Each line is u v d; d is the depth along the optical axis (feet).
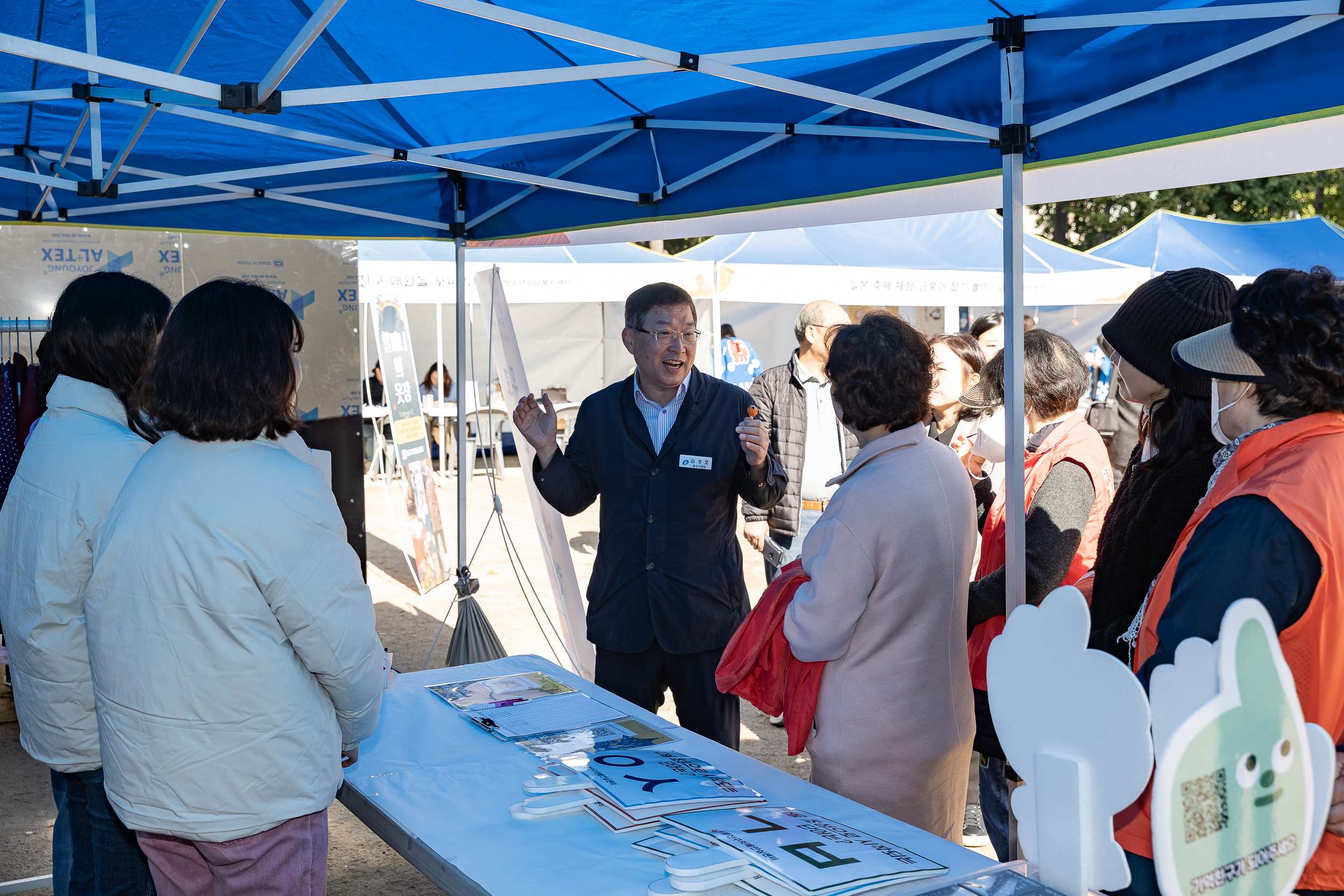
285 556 5.26
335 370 18.11
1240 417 4.77
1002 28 7.45
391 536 33.55
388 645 20.62
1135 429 17.30
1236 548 4.11
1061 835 4.02
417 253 33.01
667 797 6.31
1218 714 3.51
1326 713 4.25
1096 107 7.11
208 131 11.71
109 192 10.51
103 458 6.50
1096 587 6.27
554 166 12.67
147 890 7.11
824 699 7.16
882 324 6.98
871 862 5.35
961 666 7.23
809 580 7.18
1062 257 34.81
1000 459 10.71
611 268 30.94
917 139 8.69
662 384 10.05
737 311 49.14
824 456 14.96
